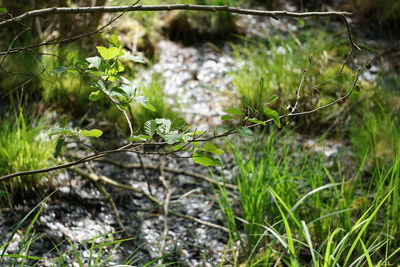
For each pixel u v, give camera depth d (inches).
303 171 173.9
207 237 154.9
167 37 269.3
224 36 275.3
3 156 157.3
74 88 202.1
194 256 147.3
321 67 228.7
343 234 143.3
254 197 148.1
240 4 306.3
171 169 180.2
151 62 243.3
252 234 145.9
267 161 160.4
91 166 179.3
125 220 159.8
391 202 156.5
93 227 154.0
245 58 259.9
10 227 146.4
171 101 219.6
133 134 98.4
